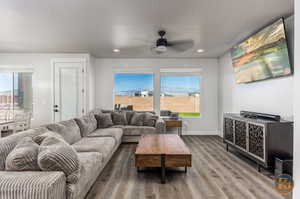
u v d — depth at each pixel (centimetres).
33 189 138
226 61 533
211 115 612
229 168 316
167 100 617
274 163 281
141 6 262
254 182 263
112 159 366
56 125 296
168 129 611
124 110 585
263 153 289
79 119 385
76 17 297
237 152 412
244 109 434
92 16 294
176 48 460
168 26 335
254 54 355
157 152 271
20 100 556
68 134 310
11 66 543
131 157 379
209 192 236
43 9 270
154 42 432
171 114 568
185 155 264
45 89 545
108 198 222
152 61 606
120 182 265
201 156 383
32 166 164
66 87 545
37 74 543
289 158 278
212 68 608
